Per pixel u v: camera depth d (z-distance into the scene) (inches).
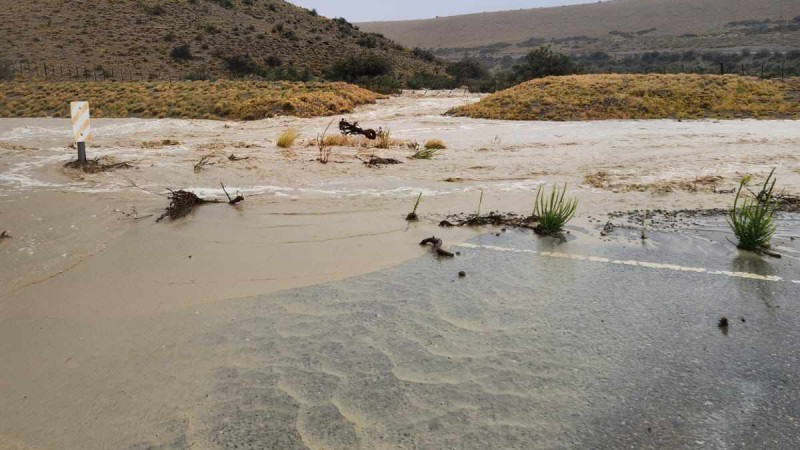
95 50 2260.1
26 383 131.3
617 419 114.8
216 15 2915.8
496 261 215.2
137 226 261.1
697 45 4033.0
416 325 158.6
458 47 6131.9
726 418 115.5
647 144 520.4
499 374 131.8
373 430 110.9
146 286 191.2
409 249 229.8
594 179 363.6
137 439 109.3
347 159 439.2
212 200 305.0
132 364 138.6
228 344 148.3
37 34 2314.2
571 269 206.2
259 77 2145.7
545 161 432.8
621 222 269.9
